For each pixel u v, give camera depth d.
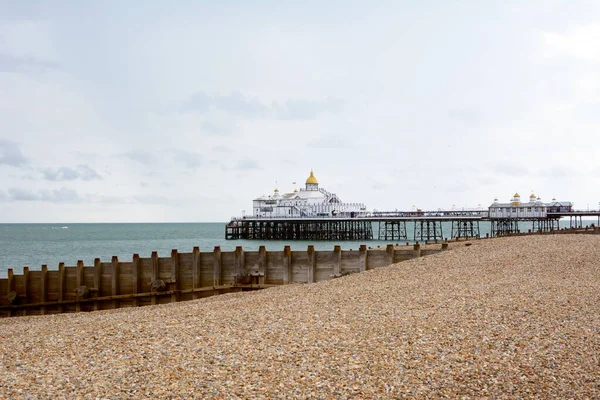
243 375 13.89
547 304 21.19
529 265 32.16
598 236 48.59
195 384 13.34
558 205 126.75
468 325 18.17
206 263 42.19
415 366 14.24
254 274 41.34
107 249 113.44
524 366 14.07
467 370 13.88
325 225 140.50
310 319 20.23
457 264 33.94
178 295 41.91
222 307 24.92
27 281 42.66
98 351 16.78
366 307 22.20
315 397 12.40
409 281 29.16
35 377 14.24
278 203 152.00
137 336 18.58
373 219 124.62
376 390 12.76
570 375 13.43
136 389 13.12
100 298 41.94
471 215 122.69
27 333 20.58
